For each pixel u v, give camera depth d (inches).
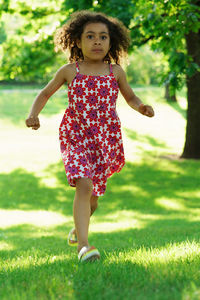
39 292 114.7
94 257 155.6
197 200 605.6
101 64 180.1
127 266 141.4
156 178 719.1
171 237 289.9
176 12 439.5
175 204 587.5
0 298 109.7
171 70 470.0
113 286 117.6
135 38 592.4
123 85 184.2
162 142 1069.1
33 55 778.8
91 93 174.6
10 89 1820.9
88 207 165.9
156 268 133.5
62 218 502.6
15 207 585.9
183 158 824.3
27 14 698.2
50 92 177.8
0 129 1191.6
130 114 1385.3
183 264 139.9
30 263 168.6
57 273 137.7
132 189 665.0
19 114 1371.8
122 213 528.1
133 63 2137.1
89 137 174.9
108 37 178.2
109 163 177.0
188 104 795.4
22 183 719.7
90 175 166.6
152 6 446.6
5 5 685.9
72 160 168.4
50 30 637.3
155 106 1515.7
